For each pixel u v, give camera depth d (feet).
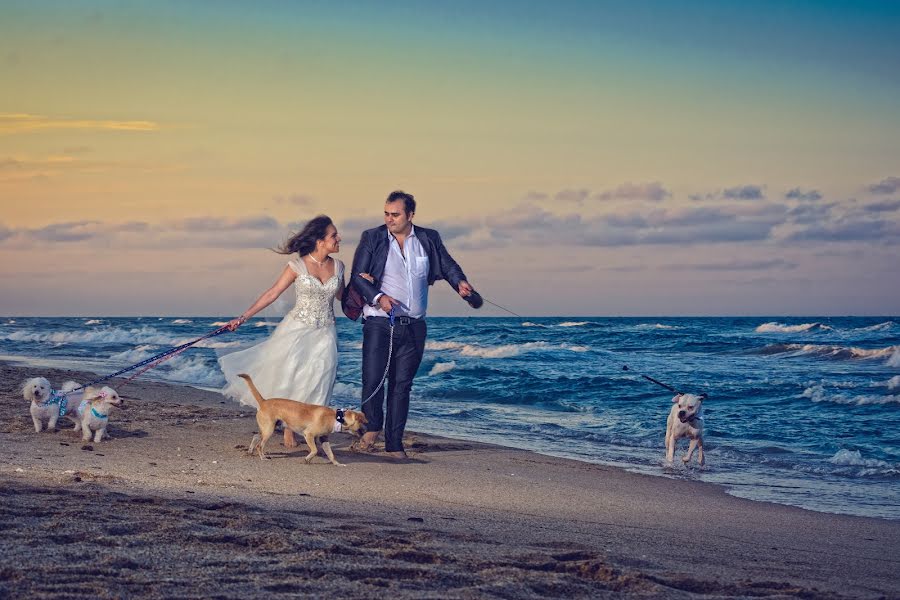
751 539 19.24
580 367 76.07
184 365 66.80
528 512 20.43
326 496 20.12
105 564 12.05
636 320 344.69
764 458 33.32
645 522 20.44
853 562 17.37
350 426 24.22
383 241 26.12
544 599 12.10
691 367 76.79
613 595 12.67
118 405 25.50
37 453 22.94
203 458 24.14
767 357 92.38
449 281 26.32
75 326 180.55
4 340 112.47
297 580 11.91
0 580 11.03
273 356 26.16
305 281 25.95
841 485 28.14
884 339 116.98
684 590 13.55
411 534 16.01
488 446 32.50
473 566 13.65
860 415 45.27
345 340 119.34
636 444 36.65
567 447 35.01
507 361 83.66
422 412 45.75
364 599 11.27
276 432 29.58
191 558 12.71
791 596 13.50
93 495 17.21
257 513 16.93
